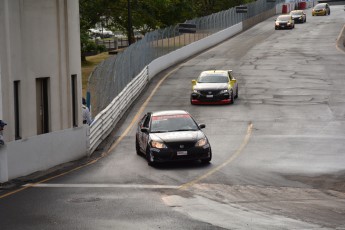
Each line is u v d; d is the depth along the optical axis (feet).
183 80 188.44
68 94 95.96
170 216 58.44
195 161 92.02
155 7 294.87
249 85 173.99
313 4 556.92
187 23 251.60
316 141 105.70
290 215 58.29
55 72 92.68
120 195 69.00
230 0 466.70
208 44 285.02
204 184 74.43
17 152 82.38
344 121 124.16
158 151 86.99
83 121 104.94
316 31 326.65
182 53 242.58
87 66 247.70
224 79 152.56
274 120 127.03
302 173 81.00
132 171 84.79
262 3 425.28
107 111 121.39
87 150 100.42
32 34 86.79
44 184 77.15
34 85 87.51
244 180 76.74
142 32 342.85
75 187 74.49
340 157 92.02
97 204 64.54
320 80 176.86
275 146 102.22
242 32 349.20
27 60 85.71
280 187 72.49
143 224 55.62
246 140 108.58
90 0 279.69
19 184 77.87
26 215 60.54
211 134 115.34
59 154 92.99
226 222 55.62
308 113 133.28
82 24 279.69
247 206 62.49
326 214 58.65
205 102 147.74
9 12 80.94
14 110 83.05
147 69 186.39
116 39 352.28
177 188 72.33
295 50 251.19
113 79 138.92
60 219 58.49
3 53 79.41
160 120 93.56
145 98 160.45
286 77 184.44
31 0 86.28
